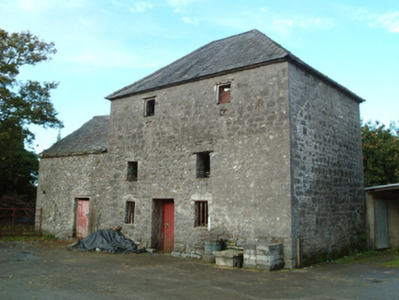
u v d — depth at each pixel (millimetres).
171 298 6793
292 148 10602
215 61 13641
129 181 14555
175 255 12461
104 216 15203
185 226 12570
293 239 10164
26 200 25109
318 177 11609
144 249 13211
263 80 11391
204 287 7711
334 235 12055
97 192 16172
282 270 9766
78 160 17328
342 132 13461
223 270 9758
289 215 10219
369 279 8578
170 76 14516
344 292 7262
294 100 11000
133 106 14977
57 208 17797
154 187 13672
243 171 11391
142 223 13812
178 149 13195
